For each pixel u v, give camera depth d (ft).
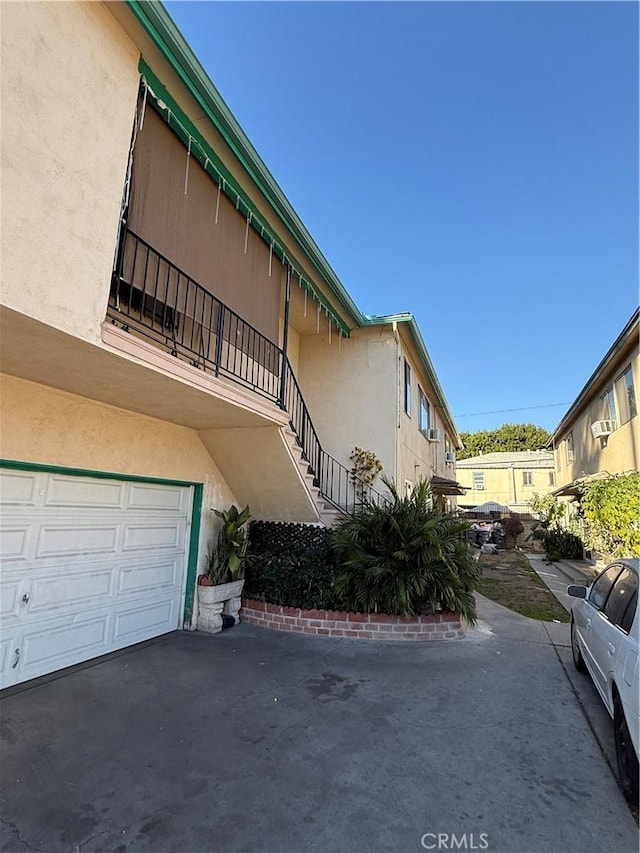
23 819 8.31
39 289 9.11
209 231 17.70
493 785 9.73
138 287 13.91
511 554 63.00
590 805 9.11
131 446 17.98
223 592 21.36
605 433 44.78
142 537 19.10
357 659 17.90
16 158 8.75
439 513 23.91
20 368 12.62
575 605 17.98
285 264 23.58
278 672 16.26
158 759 10.44
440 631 20.88
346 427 33.45
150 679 15.12
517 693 14.87
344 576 21.29
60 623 15.46
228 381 17.25
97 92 10.93
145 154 14.43
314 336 35.68
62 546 15.61
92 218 10.57
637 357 37.40
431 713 13.28
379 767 10.34
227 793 9.25
